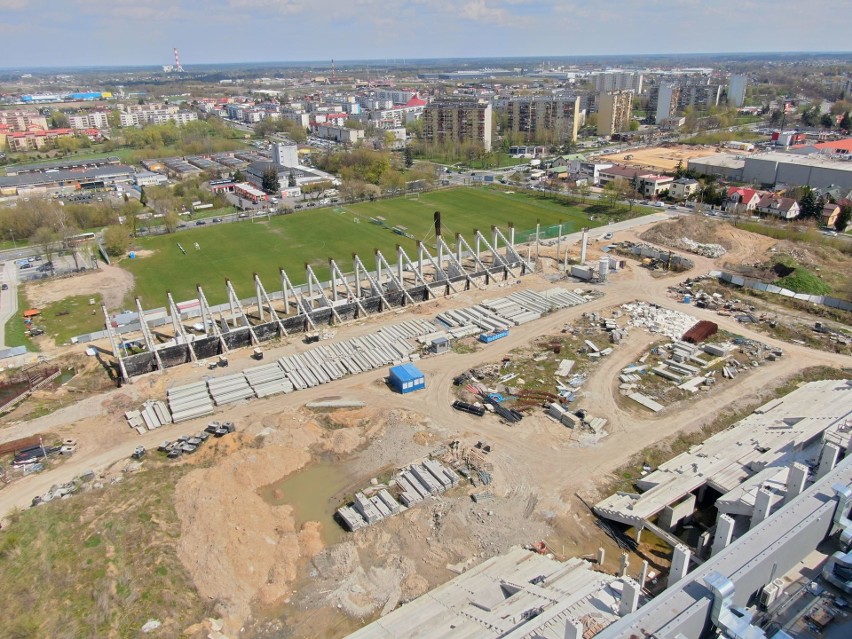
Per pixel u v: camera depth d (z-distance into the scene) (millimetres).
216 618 51750
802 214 166250
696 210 175375
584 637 35906
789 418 75250
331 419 81875
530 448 74250
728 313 110500
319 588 55312
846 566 35719
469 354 98188
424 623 48625
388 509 64000
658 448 73812
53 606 52375
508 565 55844
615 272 132250
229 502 63031
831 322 107125
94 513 64000
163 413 83438
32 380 94625
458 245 131375
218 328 108875
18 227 172500
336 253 153000
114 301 127312
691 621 31438
